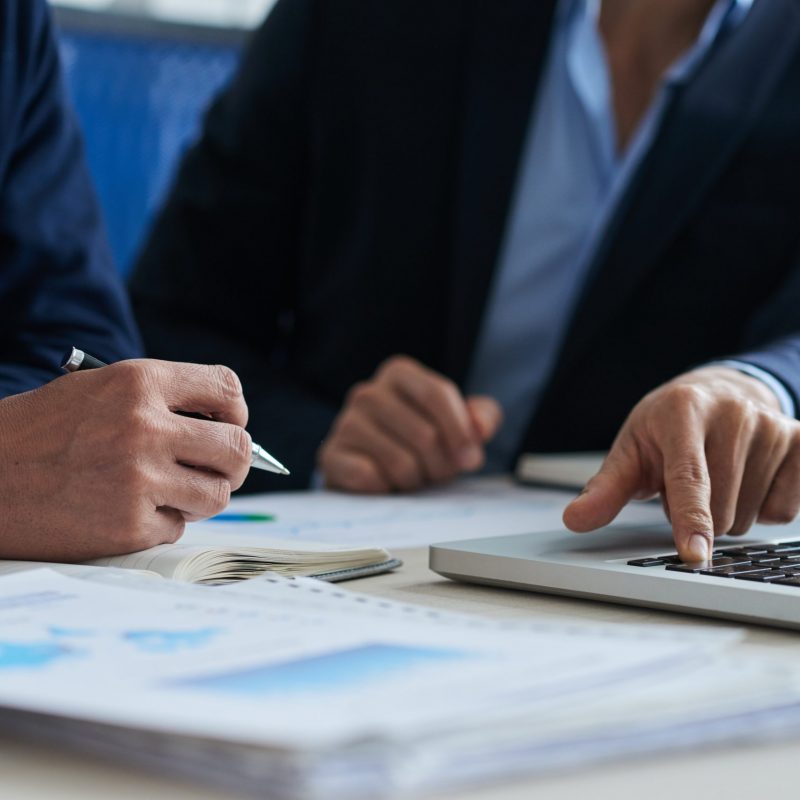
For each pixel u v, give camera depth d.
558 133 1.67
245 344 1.73
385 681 0.34
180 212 1.71
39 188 1.09
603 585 0.61
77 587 0.51
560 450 1.58
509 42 1.65
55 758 0.33
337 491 1.25
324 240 1.74
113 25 1.92
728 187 1.58
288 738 0.28
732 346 1.58
